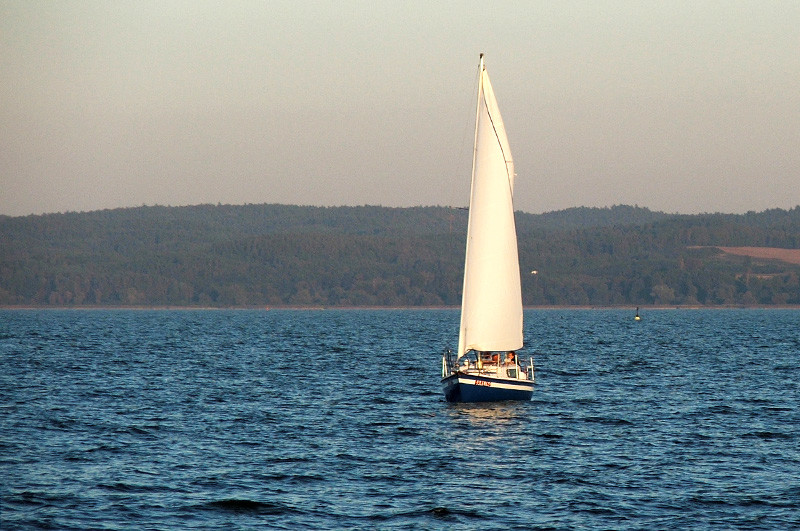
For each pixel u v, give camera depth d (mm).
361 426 183125
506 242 192500
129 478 136250
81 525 114062
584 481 136375
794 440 169250
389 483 135000
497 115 190875
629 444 164500
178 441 166125
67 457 150125
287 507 122188
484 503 124688
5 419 187000
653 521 117688
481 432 175375
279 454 154625
